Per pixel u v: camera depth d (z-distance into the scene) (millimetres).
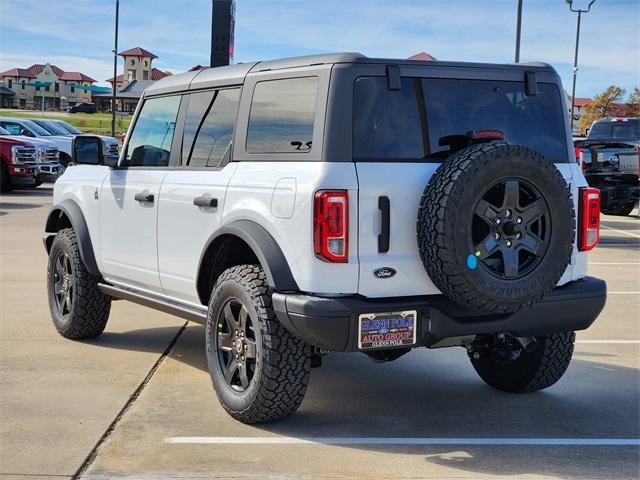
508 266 4289
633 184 17266
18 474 4020
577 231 4969
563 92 5059
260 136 4875
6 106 132125
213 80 5422
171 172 5637
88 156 6254
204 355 6465
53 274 6988
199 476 4031
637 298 9141
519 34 19688
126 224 6094
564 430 4820
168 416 4949
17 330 7172
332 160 4363
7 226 14914
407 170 4441
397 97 4539
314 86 4555
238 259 5250
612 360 6504
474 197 4184
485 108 4766
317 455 4344
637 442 4621
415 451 4434
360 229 4352
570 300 4766
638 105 68312
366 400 5398
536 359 5336
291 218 4461
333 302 4285
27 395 5320
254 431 4711
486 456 4371
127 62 132250
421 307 4434
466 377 6023
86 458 4246
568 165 4980
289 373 4574
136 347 6684
